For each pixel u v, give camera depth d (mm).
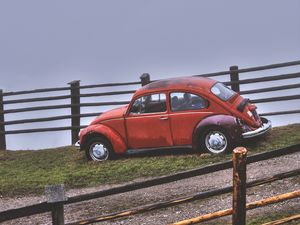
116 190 5277
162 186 9695
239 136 10875
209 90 11234
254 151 10805
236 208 4711
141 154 12195
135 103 11750
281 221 5551
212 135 11062
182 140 11359
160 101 11516
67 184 10609
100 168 11406
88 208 9086
